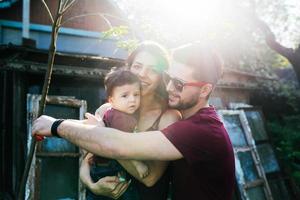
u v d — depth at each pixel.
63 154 4.77
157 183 1.97
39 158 4.61
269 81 8.53
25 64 4.89
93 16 10.94
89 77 5.34
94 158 1.99
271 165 7.00
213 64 1.95
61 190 4.73
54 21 2.74
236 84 7.23
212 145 1.86
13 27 10.16
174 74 1.93
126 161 1.82
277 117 8.48
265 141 7.16
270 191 6.45
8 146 4.99
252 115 7.11
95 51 10.97
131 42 3.26
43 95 2.75
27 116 4.68
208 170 1.86
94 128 1.80
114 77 1.94
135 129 1.92
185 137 1.80
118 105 1.93
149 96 1.96
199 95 1.94
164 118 1.95
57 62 5.14
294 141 7.69
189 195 1.88
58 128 1.87
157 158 1.77
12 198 4.64
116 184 1.88
